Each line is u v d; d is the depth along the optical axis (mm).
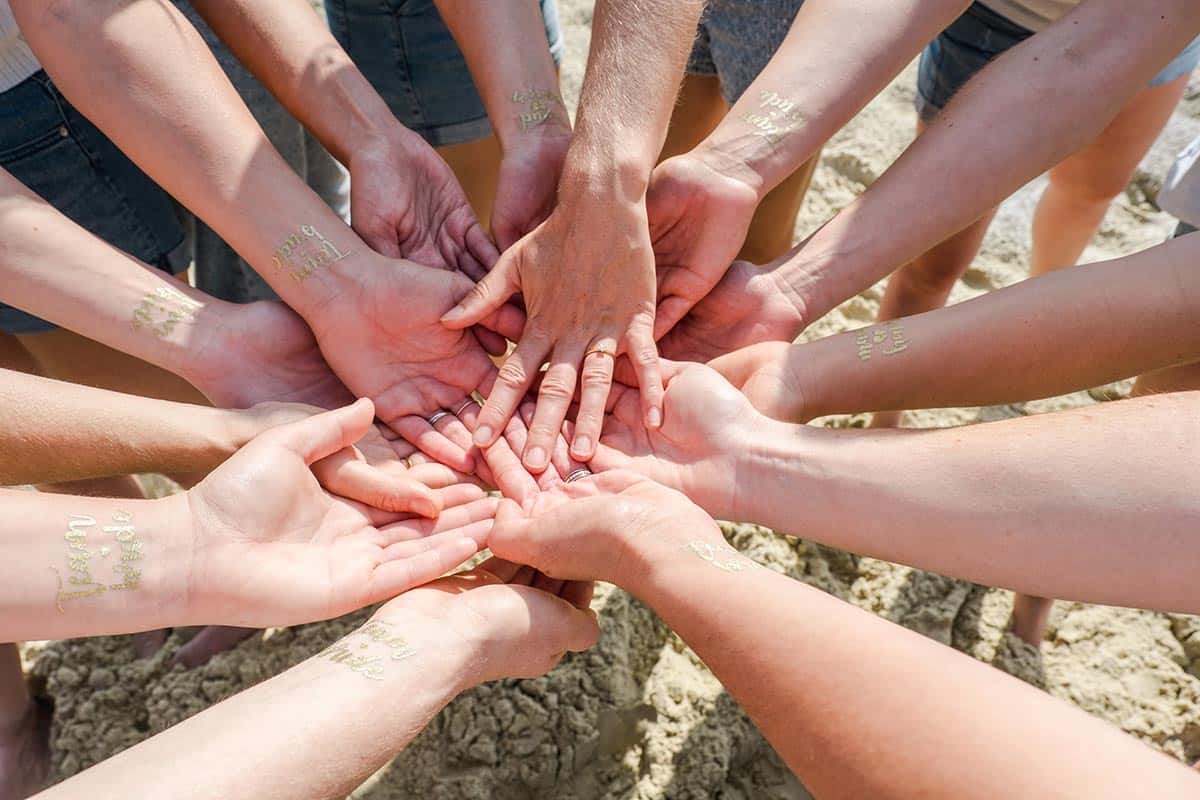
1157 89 840
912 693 431
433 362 733
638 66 678
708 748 814
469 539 662
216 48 816
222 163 715
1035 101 699
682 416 682
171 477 878
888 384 689
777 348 713
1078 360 654
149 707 875
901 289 992
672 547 580
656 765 813
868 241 734
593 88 686
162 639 925
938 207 726
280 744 509
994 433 600
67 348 841
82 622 590
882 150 1264
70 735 874
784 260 750
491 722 823
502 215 768
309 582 613
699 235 725
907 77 1354
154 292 717
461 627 597
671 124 997
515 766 813
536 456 686
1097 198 969
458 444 724
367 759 537
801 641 479
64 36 679
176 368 728
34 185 759
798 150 724
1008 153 708
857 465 628
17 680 864
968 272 1167
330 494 667
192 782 480
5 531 578
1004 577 582
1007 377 675
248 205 720
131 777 478
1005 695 424
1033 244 1084
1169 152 1201
